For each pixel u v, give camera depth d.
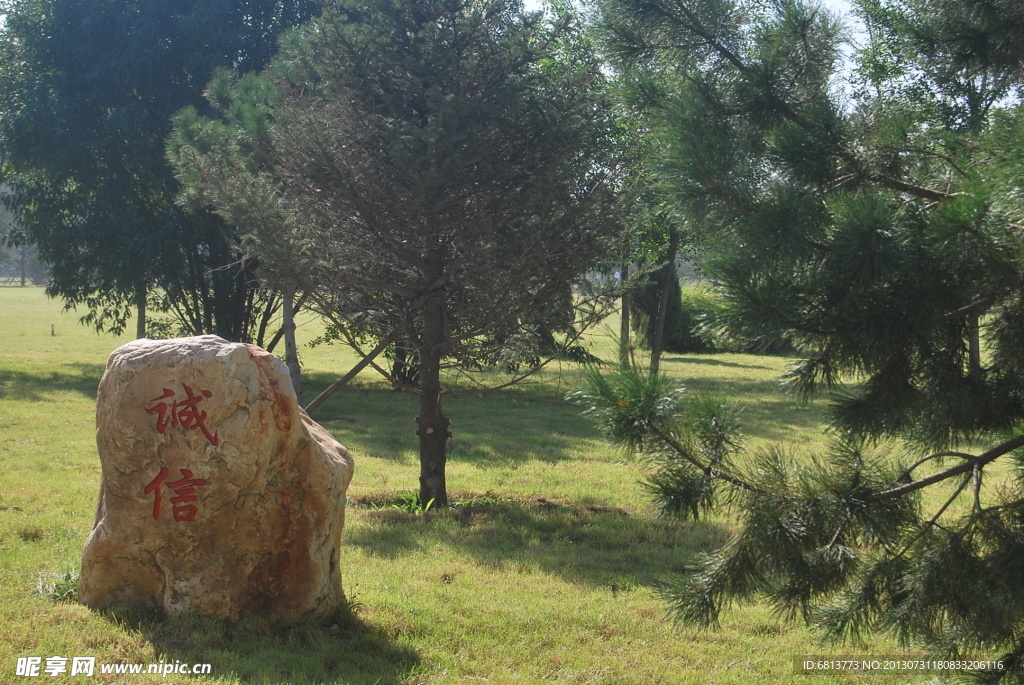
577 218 8.19
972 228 2.65
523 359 9.25
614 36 3.83
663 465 3.20
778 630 5.84
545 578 6.70
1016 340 3.17
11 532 6.85
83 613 5.01
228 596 5.04
